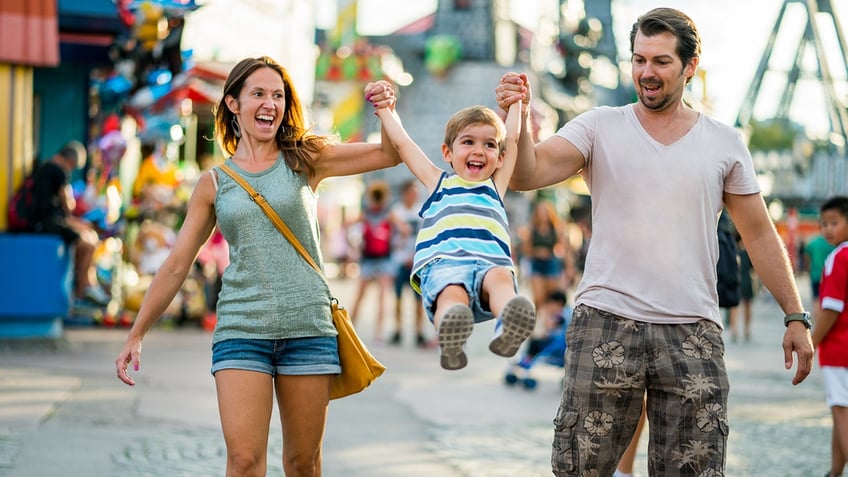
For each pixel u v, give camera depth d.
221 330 6.93
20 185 18.70
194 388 14.62
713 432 6.80
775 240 7.17
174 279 7.09
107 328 21.41
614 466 6.98
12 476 9.59
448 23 72.88
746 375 18.98
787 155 90.44
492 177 6.81
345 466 10.59
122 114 22.73
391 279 22.22
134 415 12.61
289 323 6.89
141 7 21.06
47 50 18.36
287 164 7.14
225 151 7.49
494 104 72.44
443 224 6.64
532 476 10.32
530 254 22.42
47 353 17.27
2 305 18.05
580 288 7.06
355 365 7.12
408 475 10.29
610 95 90.19
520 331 6.08
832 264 9.82
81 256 20.77
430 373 17.64
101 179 22.45
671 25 6.80
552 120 77.38
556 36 85.00
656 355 6.85
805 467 11.13
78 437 11.29
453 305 6.10
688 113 7.04
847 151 96.00
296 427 6.98
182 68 21.97
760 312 39.03
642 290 6.87
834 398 9.88
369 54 63.88
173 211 22.22
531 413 13.98
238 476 6.70
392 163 7.27
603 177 6.98
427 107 72.38
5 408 12.62
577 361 6.93
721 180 6.98
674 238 6.86
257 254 6.96
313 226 7.16
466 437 12.22
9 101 18.44
